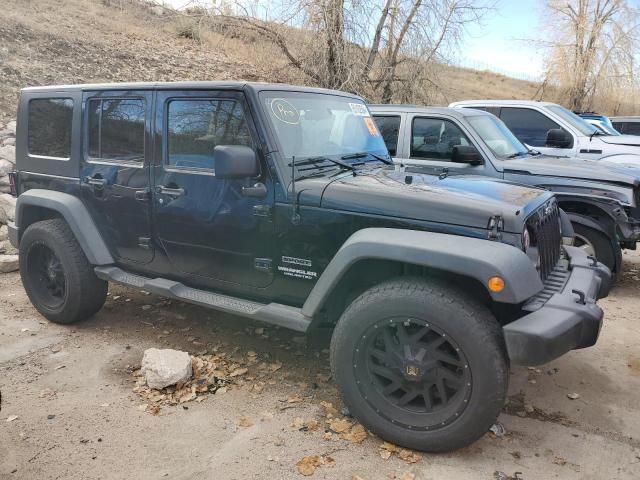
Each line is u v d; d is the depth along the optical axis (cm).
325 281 324
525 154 673
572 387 394
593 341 304
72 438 323
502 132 683
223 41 1323
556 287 328
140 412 351
